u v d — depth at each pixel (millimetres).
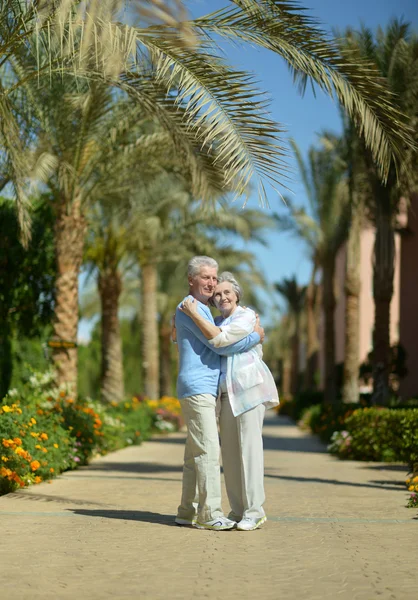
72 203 15336
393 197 18672
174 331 6867
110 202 17203
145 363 29938
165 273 34344
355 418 15242
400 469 12930
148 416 24203
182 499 6723
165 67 8602
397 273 33812
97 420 13930
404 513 7492
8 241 16141
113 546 5711
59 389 14891
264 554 5477
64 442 11656
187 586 4551
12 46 9305
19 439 9453
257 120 8586
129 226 22125
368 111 9422
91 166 15070
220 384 6648
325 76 9250
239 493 6723
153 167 15148
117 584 4586
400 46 16000
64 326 15375
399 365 28969
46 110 13500
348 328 24562
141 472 11953
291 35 9203
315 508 7828
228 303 6820
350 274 24531
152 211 22562
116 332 23484
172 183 22281
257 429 6598
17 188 11469
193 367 6578
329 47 9281
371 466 13586
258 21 9102
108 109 14055
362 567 5082
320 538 6098
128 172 15281
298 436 25938
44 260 16578
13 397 13250
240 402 6539
